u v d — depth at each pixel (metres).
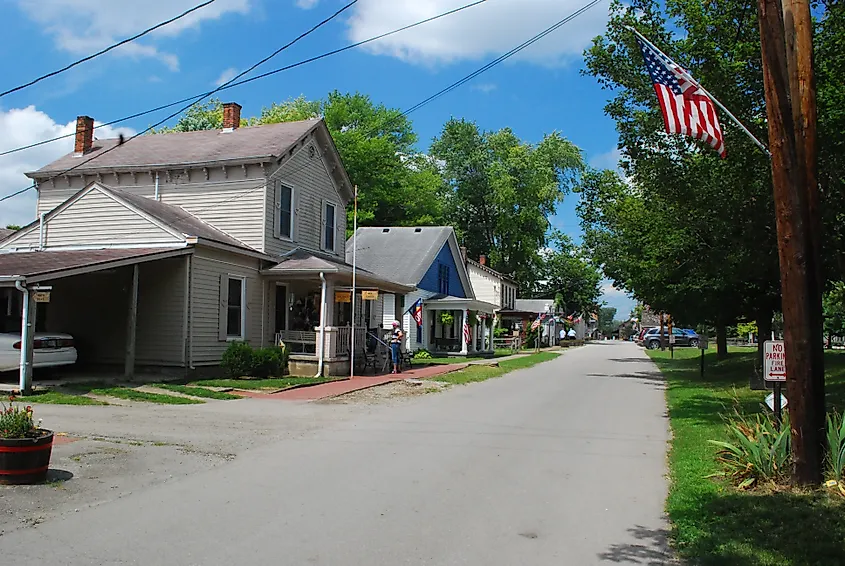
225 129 25.80
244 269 21.20
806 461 7.46
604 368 31.16
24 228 20.50
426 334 40.00
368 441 10.83
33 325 14.83
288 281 23.61
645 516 6.93
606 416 14.35
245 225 22.02
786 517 6.51
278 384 18.31
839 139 11.59
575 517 6.84
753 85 12.85
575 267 81.38
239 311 21.08
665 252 19.66
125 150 24.70
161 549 5.59
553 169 66.62
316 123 24.83
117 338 19.50
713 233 15.64
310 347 23.28
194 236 18.64
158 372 18.95
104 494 7.26
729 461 8.48
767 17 7.54
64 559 5.30
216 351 19.95
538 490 7.91
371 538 6.00
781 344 8.84
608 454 10.15
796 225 7.48
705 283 20.84
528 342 60.34
